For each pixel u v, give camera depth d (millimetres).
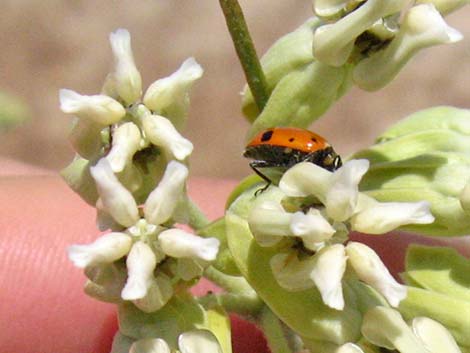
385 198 59
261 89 62
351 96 193
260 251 56
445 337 54
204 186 116
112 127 56
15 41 212
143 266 52
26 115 175
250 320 65
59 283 97
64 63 211
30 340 96
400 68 58
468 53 197
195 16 209
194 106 197
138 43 209
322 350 55
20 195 106
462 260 61
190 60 56
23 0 217
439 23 56
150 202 53
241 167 194
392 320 53
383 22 58
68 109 55
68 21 214
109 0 213
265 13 207
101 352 95
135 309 56
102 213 55
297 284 54
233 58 203
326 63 59
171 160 55
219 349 54
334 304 50
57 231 101
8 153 198
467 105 194
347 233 53
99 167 53
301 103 61
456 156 60
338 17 59
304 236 51
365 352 54
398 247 100
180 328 56
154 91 56
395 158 62
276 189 57
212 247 52
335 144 192
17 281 97
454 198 59
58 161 199
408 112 193
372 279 51
